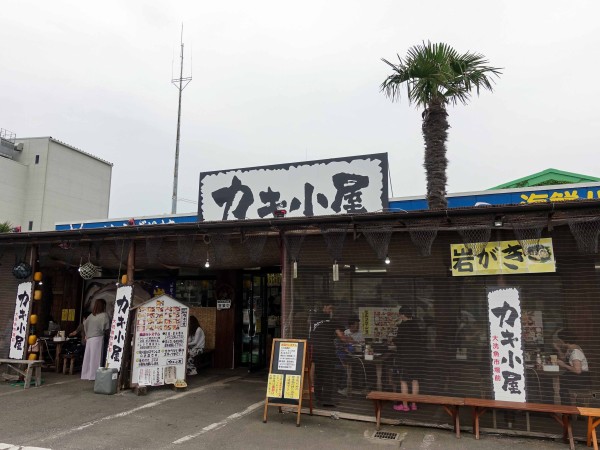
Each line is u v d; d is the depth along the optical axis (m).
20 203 37.28
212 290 11.73
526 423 5.82
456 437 5.78
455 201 9.66
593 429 5.25
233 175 10.75
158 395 8.12
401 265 6.63
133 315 8.61
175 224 7.68
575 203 5.34
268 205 10.28
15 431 6.07
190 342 10.21
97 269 9.86
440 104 8.77
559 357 5.71
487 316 6.06
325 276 7.04
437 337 6.28
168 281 12.02
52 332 11.41
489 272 6.10
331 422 6.48
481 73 9.07
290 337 7.05
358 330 6.75
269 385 6.62
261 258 8.74
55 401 7.64
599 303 5.62
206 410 7.14
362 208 9.47
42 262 9.98
